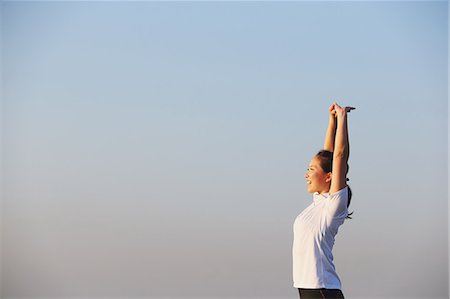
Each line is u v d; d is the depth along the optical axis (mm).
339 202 3158
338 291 3160
